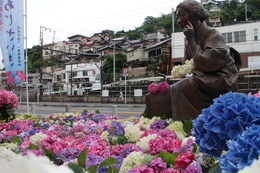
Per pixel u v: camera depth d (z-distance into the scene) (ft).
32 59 209.97
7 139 13.62
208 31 14.49
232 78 13.60
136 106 73.26
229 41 87.71
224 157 4.86
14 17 28.99
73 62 164.86
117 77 132.26
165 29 167.94
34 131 15.30
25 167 1.94
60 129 16.74
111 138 12.62
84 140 13.06
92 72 148.15
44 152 9.35
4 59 29.48
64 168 2.32
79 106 81.66
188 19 14.73
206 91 13.67
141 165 7.61
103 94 97.50
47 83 171.83
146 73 116.98
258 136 4.66
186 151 8.77
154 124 14.69
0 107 21.62
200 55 13.43
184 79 14.55
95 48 194.18
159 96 16.46
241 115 6.01
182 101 14.34
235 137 5.82
